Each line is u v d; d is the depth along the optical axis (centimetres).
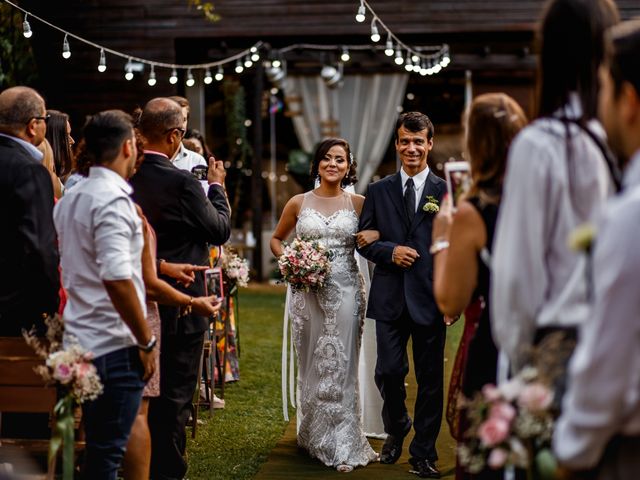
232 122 1388
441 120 1379
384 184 480
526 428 208
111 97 1169
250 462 471
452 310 265
